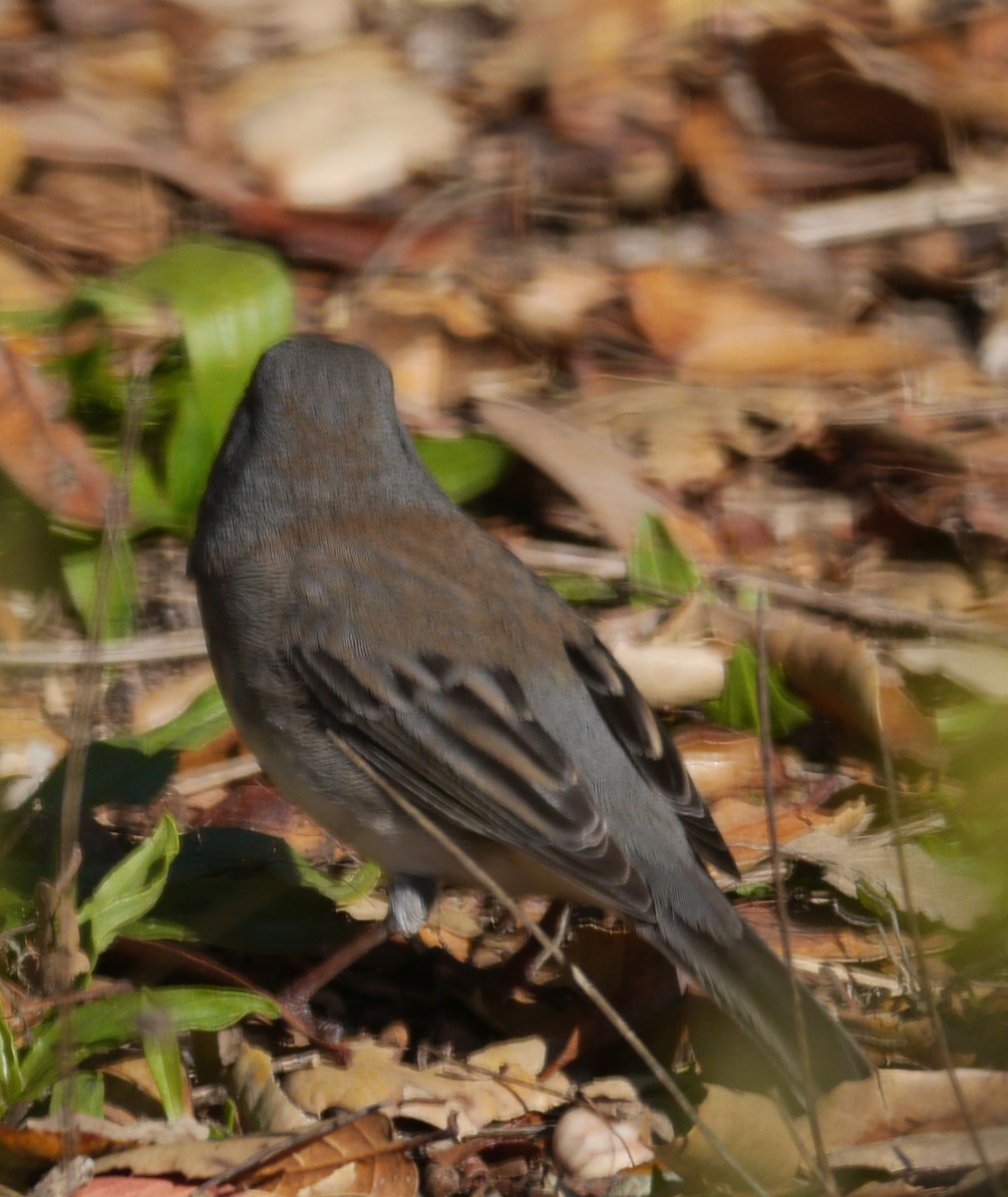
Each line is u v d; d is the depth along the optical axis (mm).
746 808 9711
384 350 13023
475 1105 7426
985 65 16312
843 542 12281
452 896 9234
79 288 11578
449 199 14484
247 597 8266
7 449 10617
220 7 16109
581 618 8570
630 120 15258
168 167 14102
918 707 10391
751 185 14992
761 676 7219
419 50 16203
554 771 7742
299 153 14430
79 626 10727
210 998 7391
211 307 10984
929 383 13445
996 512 12336
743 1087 7371
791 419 12922
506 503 12266
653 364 13555
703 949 7469
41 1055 7062
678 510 12094
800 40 15133
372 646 8000
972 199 14961
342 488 8547
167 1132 6785
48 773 9227
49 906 7484
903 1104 7047
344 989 8430
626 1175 7086
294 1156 6691
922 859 9047
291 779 8203
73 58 15445
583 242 14586
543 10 16281
